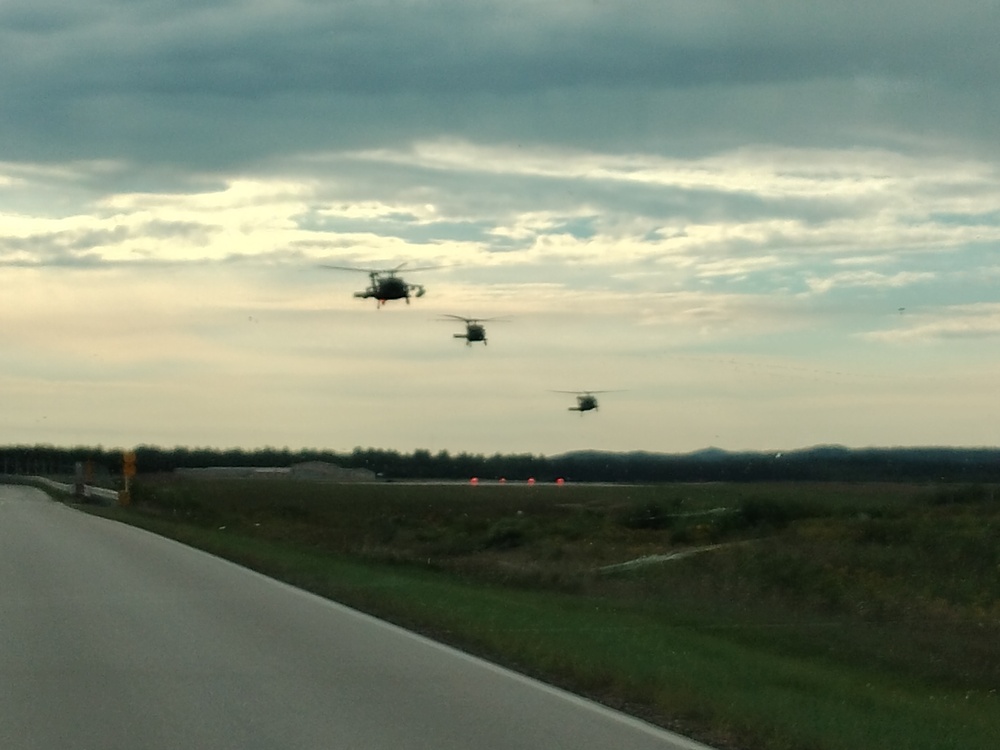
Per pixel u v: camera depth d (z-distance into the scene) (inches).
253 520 1939.0
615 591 899.4
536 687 419.5
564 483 5241.1
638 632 587.5
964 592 976.9
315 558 994.1
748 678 462.0
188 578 804.6
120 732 339.9
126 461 2171.5
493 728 350.6
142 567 888.9
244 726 348.2
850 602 874.1
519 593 812.0
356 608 652.1
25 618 593.6
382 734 340.2
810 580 990.4
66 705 377.7
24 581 777.6
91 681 420.5
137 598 683.4
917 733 371.6
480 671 451.5
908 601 909.2
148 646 503.2
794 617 754.2
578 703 391.9
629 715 377.4
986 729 402.0
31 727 346.3
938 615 839.1
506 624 580.1
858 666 584.1
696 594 895.1
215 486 3720.5
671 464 5890.8
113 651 489.1
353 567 901.2
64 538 1220.5
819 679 483.5
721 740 345.1
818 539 1353.3
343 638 533.6
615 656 484.4
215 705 378.3
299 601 676.1
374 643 519.5
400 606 647.1
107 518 1718.8
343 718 361.4
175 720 356.2
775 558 1091.3
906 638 686.5
